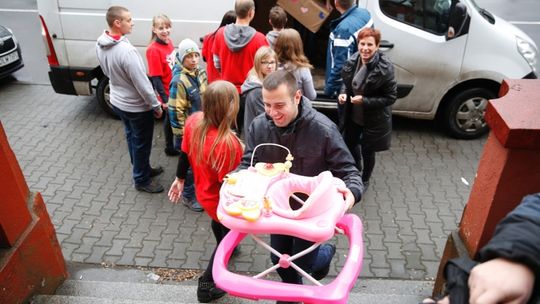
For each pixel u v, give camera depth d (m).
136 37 5.57
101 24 5.57
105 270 3.77
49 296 2.91
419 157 5.46
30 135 5.92
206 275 3.12
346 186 2.33
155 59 4.87
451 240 2.72
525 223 1.05
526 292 0.96
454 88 5.63
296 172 2.52
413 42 5.34
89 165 5.27
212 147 2.86
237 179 2.11
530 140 2.03
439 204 4.64
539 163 2.12
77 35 5.65
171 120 4.49
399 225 4.33
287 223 1.90
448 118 5.73
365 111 4.25
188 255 3.96
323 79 6.27
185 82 4.31
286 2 5.79
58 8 5.54
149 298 3.23
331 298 1.85
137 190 4.81
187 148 3.02
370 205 4.61
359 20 4.75
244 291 1.93
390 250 4.01
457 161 5.39
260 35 4.68
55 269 3.18
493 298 0.96
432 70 5.44
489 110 2.25
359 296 3.10
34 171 5.13
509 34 5.36
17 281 2.77
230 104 2.85
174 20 5.48
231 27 4.64
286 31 4.05
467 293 1.04
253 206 1.94
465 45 5.31
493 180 2.25
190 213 4.48
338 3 4.81
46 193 4.75
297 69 4.07
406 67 5.46
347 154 2.44
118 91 4.32
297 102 2.36
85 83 5.90
